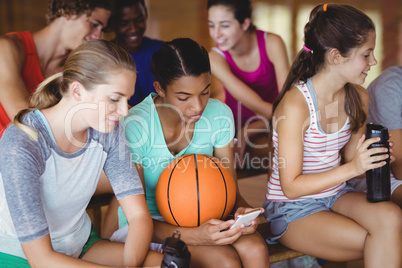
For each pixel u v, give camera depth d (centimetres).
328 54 173
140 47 256
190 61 160
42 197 150
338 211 184
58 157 147
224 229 161
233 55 268
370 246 169
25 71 215
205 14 656
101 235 207
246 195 265
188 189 161
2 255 152
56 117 147
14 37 211
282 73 268
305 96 178
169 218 166
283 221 189
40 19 587
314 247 182
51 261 141
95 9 215
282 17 604
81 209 162
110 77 141
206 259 160
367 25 169
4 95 204
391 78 205
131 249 153
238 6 254
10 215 146
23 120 145
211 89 382
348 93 186
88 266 142
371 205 173
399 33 512
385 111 205
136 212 159
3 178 140
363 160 167
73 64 143
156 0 764
